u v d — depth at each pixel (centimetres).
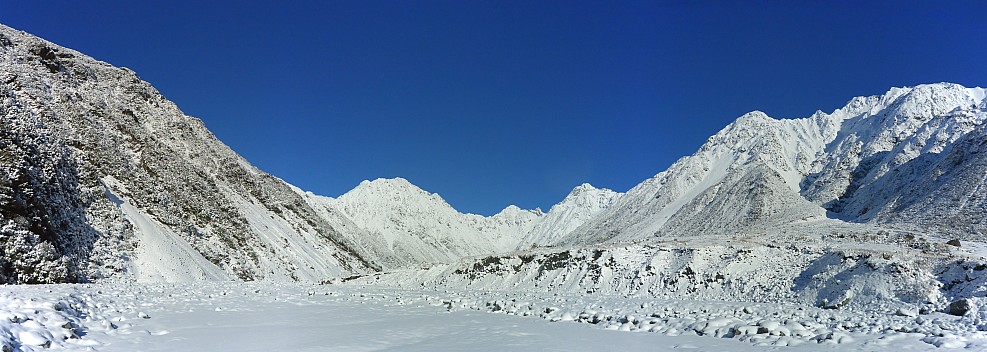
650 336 1678
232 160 10912
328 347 1453
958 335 1453
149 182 6888
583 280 4816
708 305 3039
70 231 4506
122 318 1811
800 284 3491
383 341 1579
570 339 1617
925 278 2858
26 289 2461
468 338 1648
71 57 8706
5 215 3791
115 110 8231
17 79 6397
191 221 7012
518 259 5781
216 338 1573
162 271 5150
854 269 3231
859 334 1552
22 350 1109
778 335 1573
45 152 4769
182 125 10106
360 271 11038
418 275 6819
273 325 1936
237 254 7181
